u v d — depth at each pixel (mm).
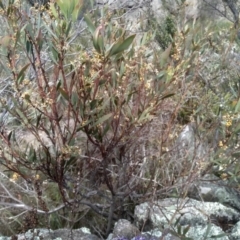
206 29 3076
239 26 2855
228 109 2357
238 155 2191
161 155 2258
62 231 2354
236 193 2602
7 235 2449
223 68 2961
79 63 1840
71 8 1691
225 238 2217
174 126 2400
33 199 2586
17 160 2094
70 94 1887
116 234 2236
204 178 2494
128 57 2012
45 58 2893
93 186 2396
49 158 2086
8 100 2842
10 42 1922
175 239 2186
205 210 2367
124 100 1981
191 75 2469
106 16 2283
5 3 2117
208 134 2416
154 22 3633
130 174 2340
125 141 2182
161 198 2459
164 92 2043
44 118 2242
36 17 2230
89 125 2041
